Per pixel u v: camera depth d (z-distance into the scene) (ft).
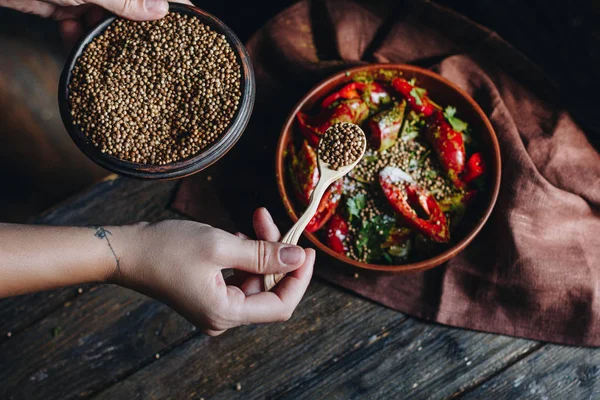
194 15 3.79
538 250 4.18
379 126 4.05
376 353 4.31
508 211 4.22
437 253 4.14
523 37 5.65
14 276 3.00
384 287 4.33
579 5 5.51
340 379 4.29
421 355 4.29
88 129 3.58
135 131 3.62
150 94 3.67
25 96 5.55
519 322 4.24
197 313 3.26
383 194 4.16
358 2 4.83
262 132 4.63
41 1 4.03
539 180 4.21
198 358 4.37
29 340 4.42
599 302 4.14
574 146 4.44
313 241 3.85
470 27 4.66
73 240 3.13
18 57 5.51
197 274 3.15
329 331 4.36
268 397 4.29
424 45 4.76
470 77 4.59
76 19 4.25
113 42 3.75
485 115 4.10
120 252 3.20
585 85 5.45
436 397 4.22
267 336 4.38
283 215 4.44
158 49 3.71
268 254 3.13
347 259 3.80
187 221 3.31
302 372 4.31
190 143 3.55
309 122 4.25
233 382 4.33
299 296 3.31
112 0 3.56
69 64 3.67
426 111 4.16
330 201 4.06
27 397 4.35
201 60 3.72
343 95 4.18
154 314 4.46
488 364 4.24
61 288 4.49
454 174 4.10
